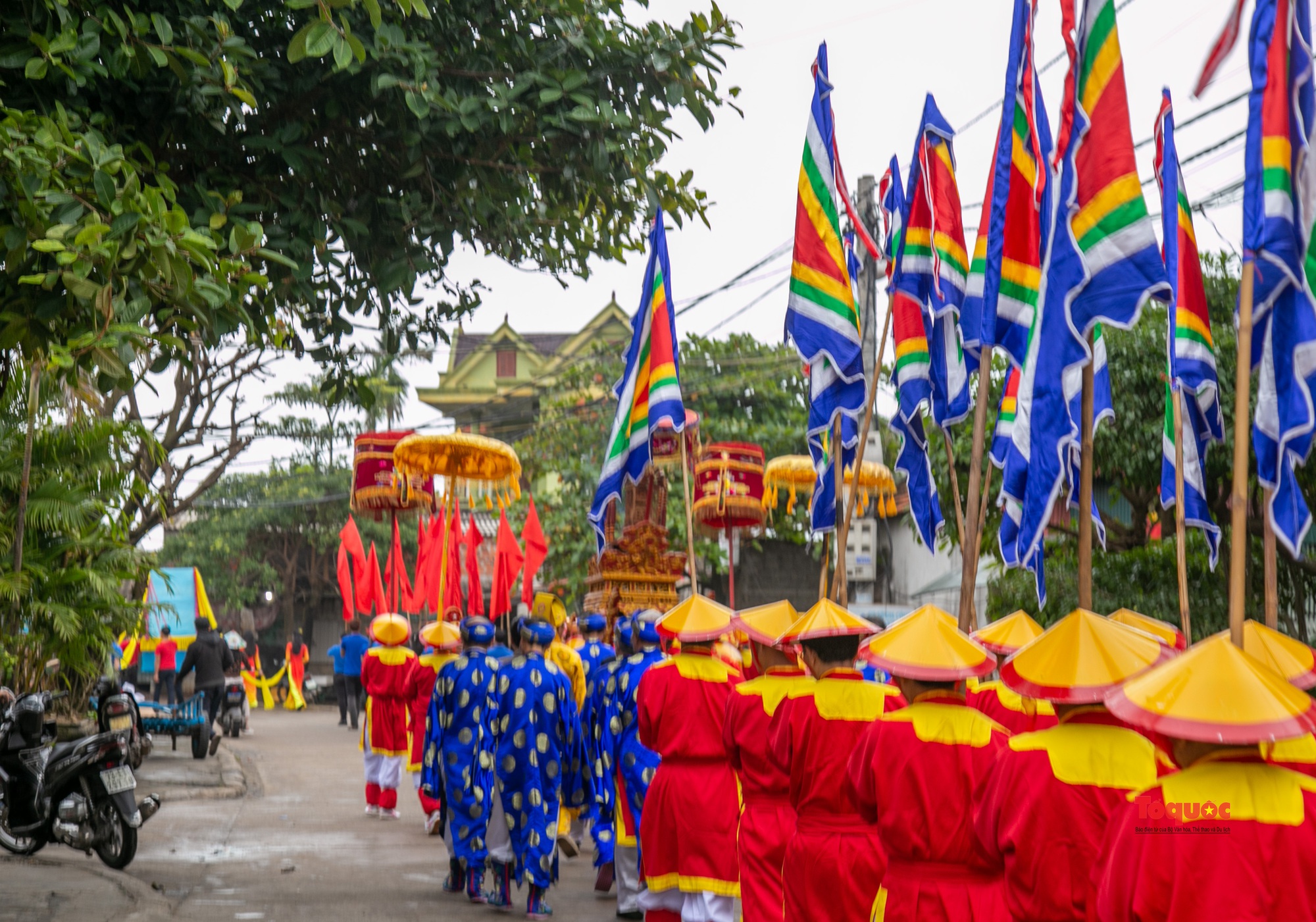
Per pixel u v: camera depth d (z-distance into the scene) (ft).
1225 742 10.70
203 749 61.16
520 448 90.12
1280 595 42.04
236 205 24.77
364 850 36.58
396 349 31.35
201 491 60.80
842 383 22.79
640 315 28.48
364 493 47.50
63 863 31.83
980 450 18.22
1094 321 17.08
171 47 22.94
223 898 29.25
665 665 24.36
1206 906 10.66
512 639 34.40
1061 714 13.89
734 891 23.59
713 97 28.81
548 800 27.68
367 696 44.57
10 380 34.24
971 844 15.07
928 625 16.02
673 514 76.95
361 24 26.03
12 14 22.17
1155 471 40.81
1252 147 15.38
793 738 18.72
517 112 27.40
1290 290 15.62
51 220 19.06
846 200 26.55
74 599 41.81
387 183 28.58
